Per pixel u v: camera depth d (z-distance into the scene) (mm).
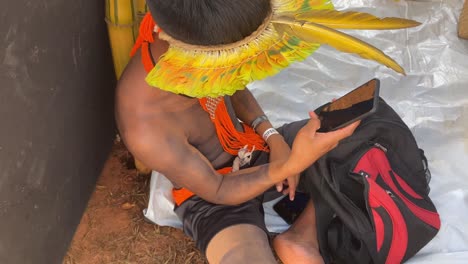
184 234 1774
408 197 1614
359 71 2172
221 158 1547
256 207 1545
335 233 1591
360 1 2416
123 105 1333
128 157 2006
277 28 1078
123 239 1757
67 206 1656
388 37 2281
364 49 1046
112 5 1561
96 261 1695
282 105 2100
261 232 1470
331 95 2131
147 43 1263
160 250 1733
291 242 1597
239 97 1645
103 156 1941
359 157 1562
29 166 1359
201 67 1059
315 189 1569
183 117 1386
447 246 1658
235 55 1054
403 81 2150
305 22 1077
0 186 1235
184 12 1003
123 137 1373
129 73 1329
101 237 1759
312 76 2168
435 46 2273
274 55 1057
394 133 1615
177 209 1605
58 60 1437
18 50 1225
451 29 2334
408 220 1523
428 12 2387
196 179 1390
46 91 1390
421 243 1567
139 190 1896
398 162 1670
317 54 2203
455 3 2416
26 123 1309
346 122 1271
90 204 1848
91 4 1628
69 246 1718
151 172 1935
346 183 1548
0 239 1279
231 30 1012
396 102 2102
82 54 1601
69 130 1582
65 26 1455
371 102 1263
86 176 1789
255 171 1431
